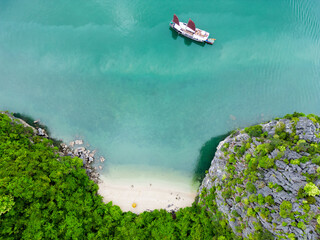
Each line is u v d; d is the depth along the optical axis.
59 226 43.94
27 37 72.25
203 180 58.31
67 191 48.69
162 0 73.94
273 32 74.31
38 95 66.81
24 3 74.50
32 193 43.31
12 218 40.91
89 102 66.44
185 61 71.00
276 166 38.88
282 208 35.88
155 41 72.31
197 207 54.09
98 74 69.44
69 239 44.16
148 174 59.53
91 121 64.06
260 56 72.44
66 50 71.06
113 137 62.62
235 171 46.59
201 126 64.69
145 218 51.06
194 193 58.12
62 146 60.50
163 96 67.88
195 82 69.62
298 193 35.06
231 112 66.31
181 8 74.31
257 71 71.06
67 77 68.94
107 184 57.84
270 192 38.38
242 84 69.75
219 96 68.19
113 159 60.38
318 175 34.41
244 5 75.06
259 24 74.50
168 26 72.94
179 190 58.28
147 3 73.44
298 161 36.81
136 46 71.69
